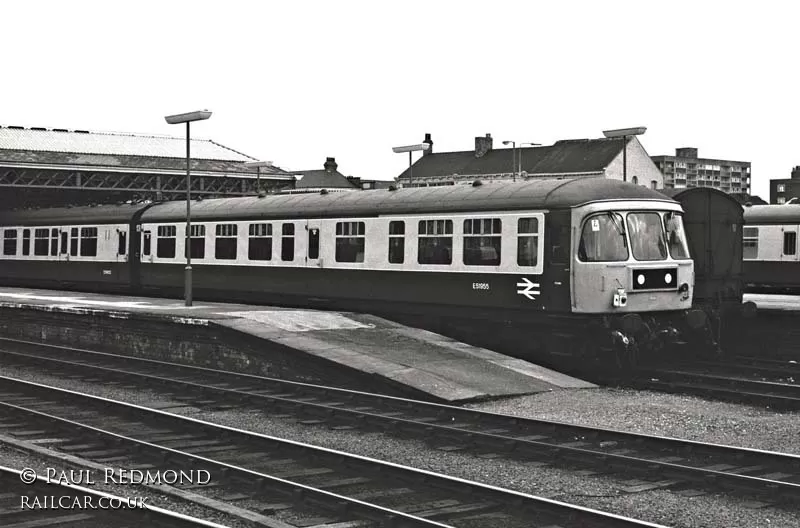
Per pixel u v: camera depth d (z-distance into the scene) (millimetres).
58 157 47531
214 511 10500
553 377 19781
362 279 25219
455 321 23266
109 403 17250
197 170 49844
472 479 12164
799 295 31656
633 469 12266
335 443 14430
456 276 22641
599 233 20219
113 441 14102
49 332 29438
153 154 52031
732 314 24094
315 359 19812
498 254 21672
